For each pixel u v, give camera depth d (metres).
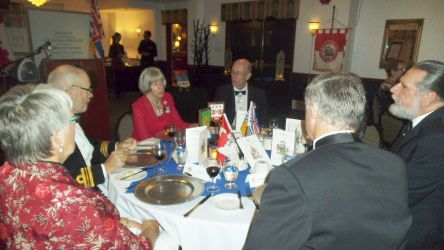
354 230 0.71
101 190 1.89
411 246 1.40
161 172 1.77
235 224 1.24
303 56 7.05
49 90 0.97
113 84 8.71
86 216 0.90
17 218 0.88
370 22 6.04
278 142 1.87
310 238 0.74
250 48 8.13
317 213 0.71
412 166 1.36
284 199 0.73
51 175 0.92
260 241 0.74
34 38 3.93
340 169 0.76
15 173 0.90
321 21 6.54
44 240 0.88
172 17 9.93
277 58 7.43
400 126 2.97
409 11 5.53
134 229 1.43
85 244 0.91
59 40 4.14
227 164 1.70
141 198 1.43
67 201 0.89
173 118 2.91
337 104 0.82
